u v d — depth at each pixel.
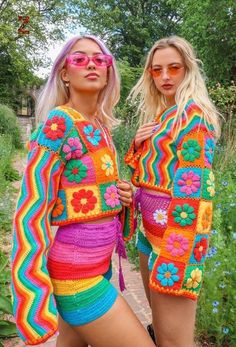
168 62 2.11
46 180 1.64
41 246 1.58
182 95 1.98
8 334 3.11
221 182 5.61
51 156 1.67
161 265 1.82
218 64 11.92
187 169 1.83
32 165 1.65
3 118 17.31
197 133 1.85
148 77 2.34
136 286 4.11
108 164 1.78
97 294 1.70
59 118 1.70
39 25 23.84
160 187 1.97
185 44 2.12
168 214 1.85
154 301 1.97
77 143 1.71
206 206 1.83
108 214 1.77
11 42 22.38
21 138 18.55
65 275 1.70
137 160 2.14
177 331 1.90
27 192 1.62
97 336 1.71
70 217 1.71
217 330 2.88
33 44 24.22
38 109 1.90
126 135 9.12
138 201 2.12
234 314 2.85
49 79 1.90
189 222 1.80
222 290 3.04
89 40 1.88
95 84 1.85
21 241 1.56
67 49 1.86
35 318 1.51
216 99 8.86
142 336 1.73
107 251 1.79
